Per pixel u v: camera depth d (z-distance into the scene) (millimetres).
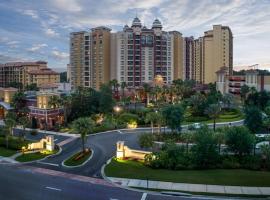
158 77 171000
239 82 157875
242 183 47688
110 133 91062
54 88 165375
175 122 79312
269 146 57438
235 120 103000
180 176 51438
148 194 44312
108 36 181250
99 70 181375
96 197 43219
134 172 54188
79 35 186750
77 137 86625
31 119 101750
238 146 57781
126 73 180125
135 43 179625
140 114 109125
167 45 187750
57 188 47125
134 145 75062
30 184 49125
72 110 108812
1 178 52406
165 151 59625
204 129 62062
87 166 59250
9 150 73250
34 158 65500
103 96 112750
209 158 56219
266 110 91375
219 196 43000
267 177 50281
